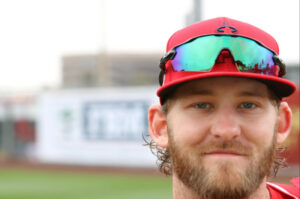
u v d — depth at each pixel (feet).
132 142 55.26
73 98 58.90
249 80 4.88
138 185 39.42
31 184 41.34
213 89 4.88
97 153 57.36
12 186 40.04
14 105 71.61
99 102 57.52
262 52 5.20
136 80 117.39
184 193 5.09
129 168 53.57
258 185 4.92
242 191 4.74
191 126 4.91
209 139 4.83
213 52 5.05
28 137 70.79
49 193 35.53
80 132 58.23
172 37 5.75
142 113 55.11
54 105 60.08
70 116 59.00
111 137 56.29
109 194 34.45
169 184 39.70
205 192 4.79
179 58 5.33
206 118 4.87
